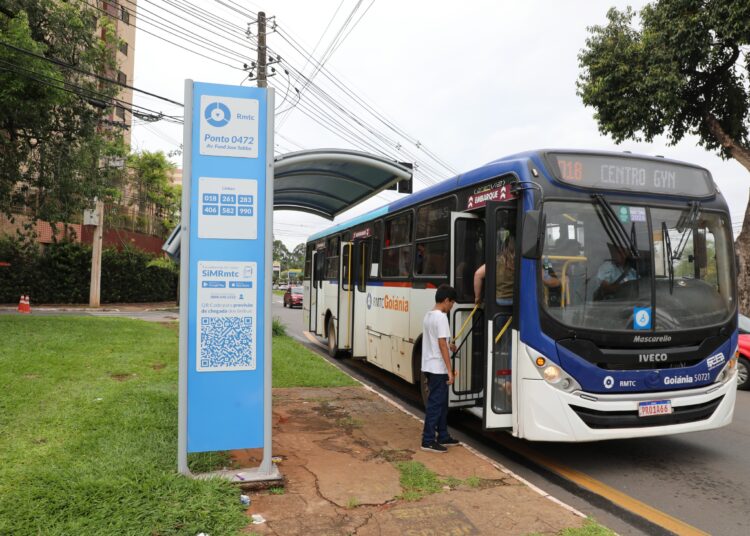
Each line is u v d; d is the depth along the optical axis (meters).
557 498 5.01
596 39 15.77
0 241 27.69
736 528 4.39
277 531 3.89
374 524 4.05
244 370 4.70
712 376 5.64
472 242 6.68
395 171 7.55
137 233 35.09
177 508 3.95
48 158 16.16
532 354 5.32
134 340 12.74
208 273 4.63
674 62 14.30
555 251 5.43
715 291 5.84
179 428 4.56
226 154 4.68
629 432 5.31
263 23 18.38
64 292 29.47
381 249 10.05
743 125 15.80
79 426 5.86
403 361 8.70
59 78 13.84
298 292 38.03
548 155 5.69
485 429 5.51
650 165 5.88
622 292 5.47
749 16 13.02
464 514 4.26
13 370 8.43
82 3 17.58
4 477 4.43
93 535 3.56
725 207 6.11
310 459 5.45
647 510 4.74
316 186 9.84
